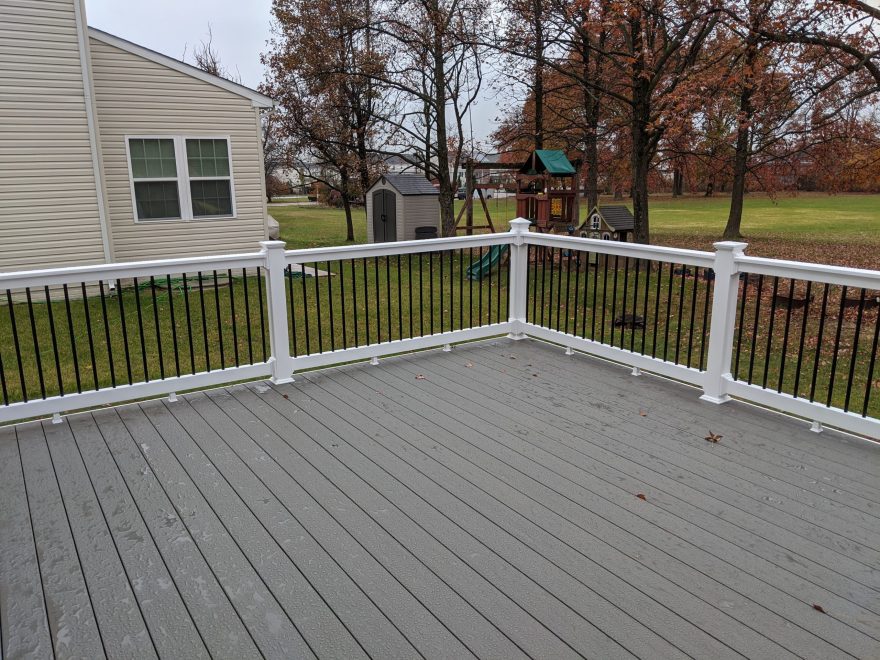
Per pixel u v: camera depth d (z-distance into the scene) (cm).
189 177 964
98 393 343
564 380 407
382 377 411
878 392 471
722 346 359
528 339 508
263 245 375
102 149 893
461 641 179
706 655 174
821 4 758
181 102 937
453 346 486
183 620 188
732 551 222
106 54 873
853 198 3478
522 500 257
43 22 766
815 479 276
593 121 1280
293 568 212
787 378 512
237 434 321
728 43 1016
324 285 947
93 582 205
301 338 625
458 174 1341
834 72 873
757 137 1322
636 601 196
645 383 401
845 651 175
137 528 236
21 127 776
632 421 339
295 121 1455
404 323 709
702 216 2495
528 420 340
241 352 571
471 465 288
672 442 313
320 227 2136
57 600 197
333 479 274
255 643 179
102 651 176
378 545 225
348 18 1245
